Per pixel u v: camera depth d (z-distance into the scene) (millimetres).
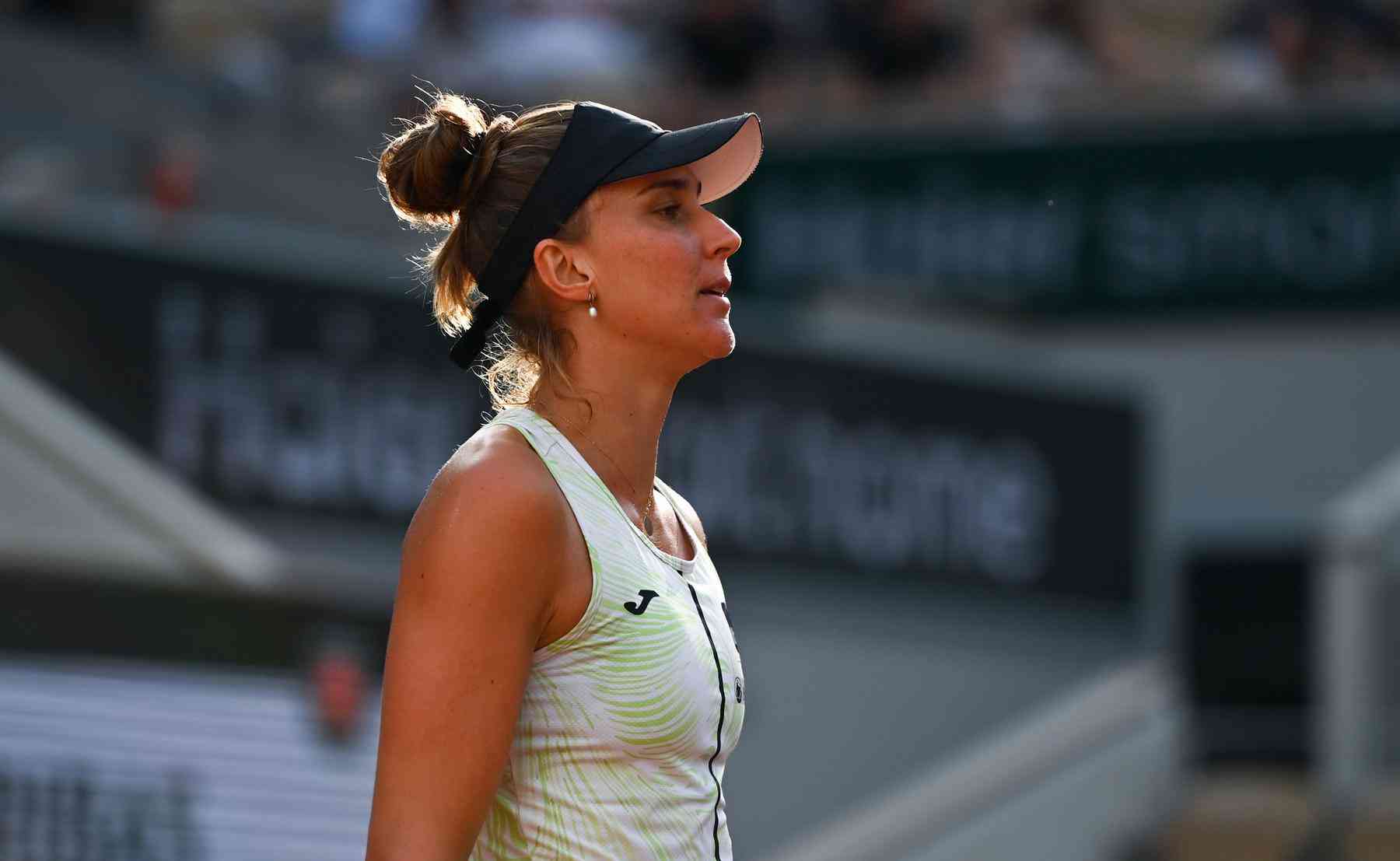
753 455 32469
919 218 42500
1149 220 42906
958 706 35688
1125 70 43312
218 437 26344
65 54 32812
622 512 6277
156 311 25969
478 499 5980
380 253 29859
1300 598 43594
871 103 42812
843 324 37562
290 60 38531
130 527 25141
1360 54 43156
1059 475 37875
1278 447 43188
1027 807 36531
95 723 24031
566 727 6121
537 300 6594
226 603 25766
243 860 25234
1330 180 41844
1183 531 44000
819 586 33406
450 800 5906
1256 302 42562
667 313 6449
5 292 24594
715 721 6312
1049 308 43094
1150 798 39156
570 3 40969
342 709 26859
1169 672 40156
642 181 6480
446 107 6617
